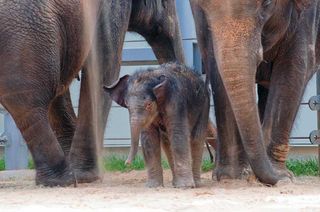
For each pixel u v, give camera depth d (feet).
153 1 51.98
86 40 41.11
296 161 53.16
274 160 40.37
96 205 29.53
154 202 30.14
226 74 35.60
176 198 31.53
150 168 37.06
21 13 37.99
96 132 43.11
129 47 62.34
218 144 40.81
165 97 35.94
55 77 38.93
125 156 58.85
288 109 40.27
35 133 38.40
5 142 52.80
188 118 36.81
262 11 36.63
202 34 40.32
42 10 38.42
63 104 44.96
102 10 43.98
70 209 28.45
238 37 35.70
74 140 42.52
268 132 40.37
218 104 40.16
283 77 40.34
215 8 36.09
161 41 54.24
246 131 35.86
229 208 28.50
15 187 38.99
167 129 36.42
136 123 35.47
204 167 50.62
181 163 36.32
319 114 49.57
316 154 57.52
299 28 40.16
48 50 38.47
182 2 58.39
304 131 57.41
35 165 38.86
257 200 30.71
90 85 42.96
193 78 37.32
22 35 37.86
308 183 39.73
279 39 39.63
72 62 40.98
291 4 38.96
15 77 37.83
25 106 38.09
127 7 45.73
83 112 42.63
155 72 36.35
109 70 44.60
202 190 34.91
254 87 35.91
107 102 44.09
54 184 38.55
